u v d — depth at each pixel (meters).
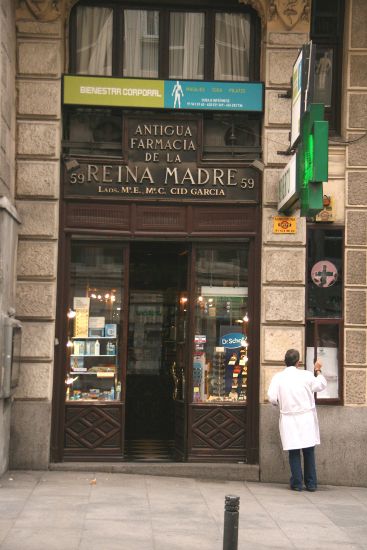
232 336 11.34
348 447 11.04
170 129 11.27
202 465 10.99
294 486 10.42
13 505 8.71
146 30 11.49
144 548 7.27
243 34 11.58
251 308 11.22
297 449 10.34
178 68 11.50
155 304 13.40
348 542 7.89
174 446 11.75
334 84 11.52
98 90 11.09
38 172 10.87
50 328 10.77
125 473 10.85
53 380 10.88
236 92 11.22
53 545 7.21
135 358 13.27
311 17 11.48
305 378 10.41
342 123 11.39
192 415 11.16
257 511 9.10
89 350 11.17
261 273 11.16
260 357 11.09
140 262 13.41
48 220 10.84
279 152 11.08
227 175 11.25
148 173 11.18
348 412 11.06
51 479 10.18
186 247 11.41
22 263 10.78
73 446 10.97
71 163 11.00
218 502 9.37
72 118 11.31
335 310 11.20
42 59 10.92
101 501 9.07
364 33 11.29
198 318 11.35
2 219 9.71
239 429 11.18
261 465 10.94
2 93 9.89
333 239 11.23
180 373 11.67
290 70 11.16
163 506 8.99
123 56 11.43
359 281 11.16
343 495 10.27
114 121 11.35
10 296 10.28
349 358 11.11
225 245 11.32
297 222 11.08
